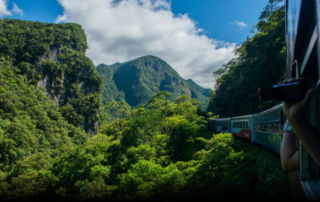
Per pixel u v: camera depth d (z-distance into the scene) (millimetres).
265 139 12805
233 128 21875
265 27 28906
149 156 24016
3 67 91688
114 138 52062
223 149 15438
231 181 8641
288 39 2154
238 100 32219
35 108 78750
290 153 1575
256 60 28031
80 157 26969
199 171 12555
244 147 16453
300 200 1687
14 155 48031
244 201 7703
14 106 67938
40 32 112125
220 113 38531
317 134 839
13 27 115750
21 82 87625
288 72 2221
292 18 1719
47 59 107438
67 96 109875
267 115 12445
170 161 23062
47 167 34000
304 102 821
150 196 13156
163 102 41062
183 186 12727
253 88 27969
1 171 44875
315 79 1487
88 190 18875
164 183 13211
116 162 26891
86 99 113375
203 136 26047
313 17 1163
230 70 38094
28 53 103750
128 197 14672
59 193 21734
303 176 1539
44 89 100812
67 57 117688
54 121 82750
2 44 101438
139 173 17047
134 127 31562
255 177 8828
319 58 894
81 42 137125
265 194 6730
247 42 31297
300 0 1174
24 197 22422
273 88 889
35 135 65750
